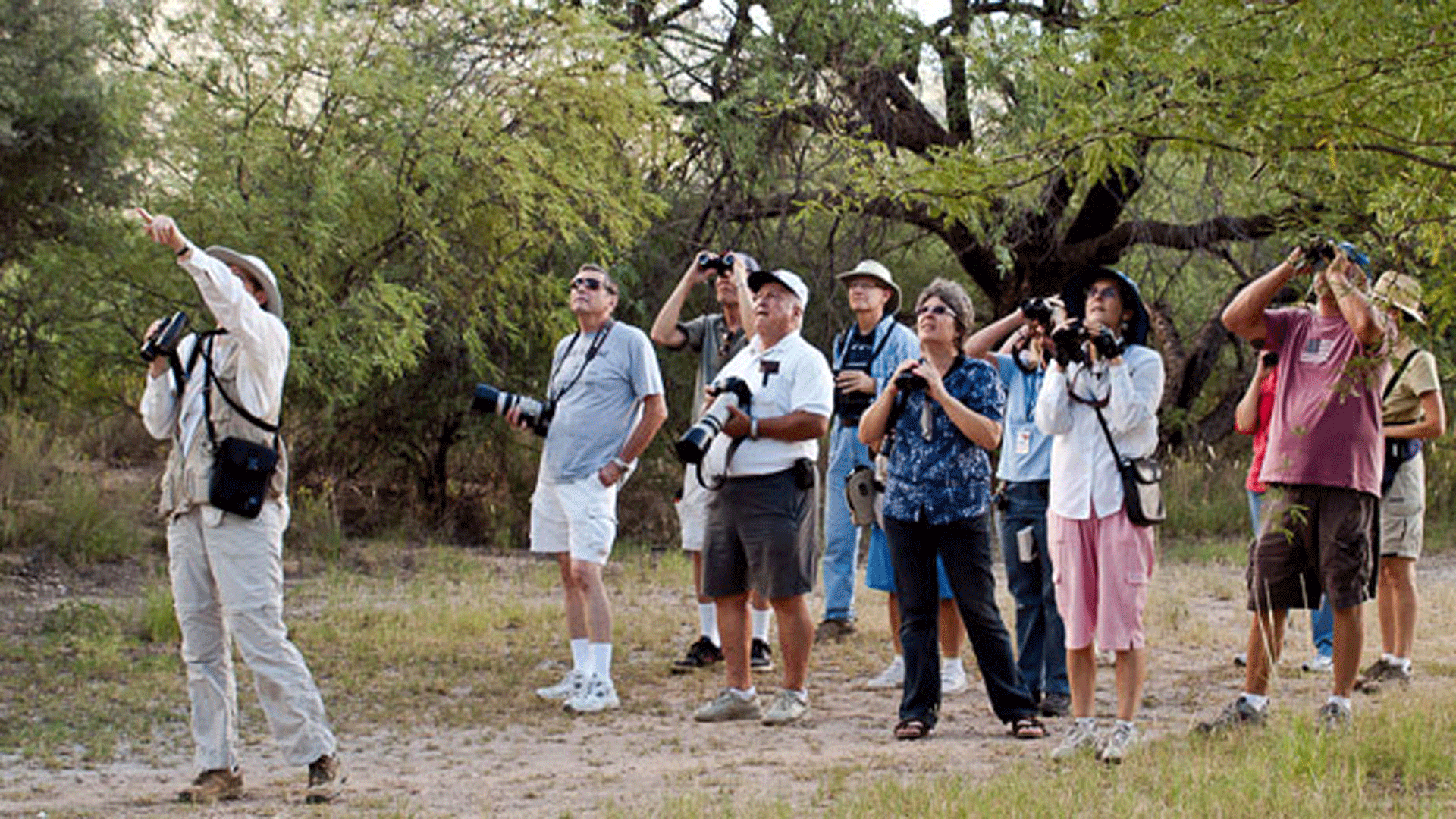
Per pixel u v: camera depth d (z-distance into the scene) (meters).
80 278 13.43
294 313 13.26
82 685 8.27
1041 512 7.41
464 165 13.99
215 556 5.68
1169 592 12.05
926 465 6.69
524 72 14.37
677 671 8.79
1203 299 19.80
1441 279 5.20
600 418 7.90
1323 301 6.42
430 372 15.83
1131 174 15.56
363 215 13.94
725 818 5.05
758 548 7.16
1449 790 5.19
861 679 8.52
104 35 12.55
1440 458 19.27
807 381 7.08
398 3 14.23
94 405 15.84
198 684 5.80
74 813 5.48
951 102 16.08
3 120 10.82
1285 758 5.52
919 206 13.81
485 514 16.53
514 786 6.02
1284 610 6.68
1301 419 6.33
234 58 13.38
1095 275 6.15
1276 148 5.06
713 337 8.91
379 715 7.68
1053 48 5.52
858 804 5.14
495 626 10.34
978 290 21.03
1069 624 6.12
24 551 12.12
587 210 14.69
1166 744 6.12
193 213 13.24
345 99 13.69
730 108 15.81
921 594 6.81
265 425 5.75
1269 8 4.80
